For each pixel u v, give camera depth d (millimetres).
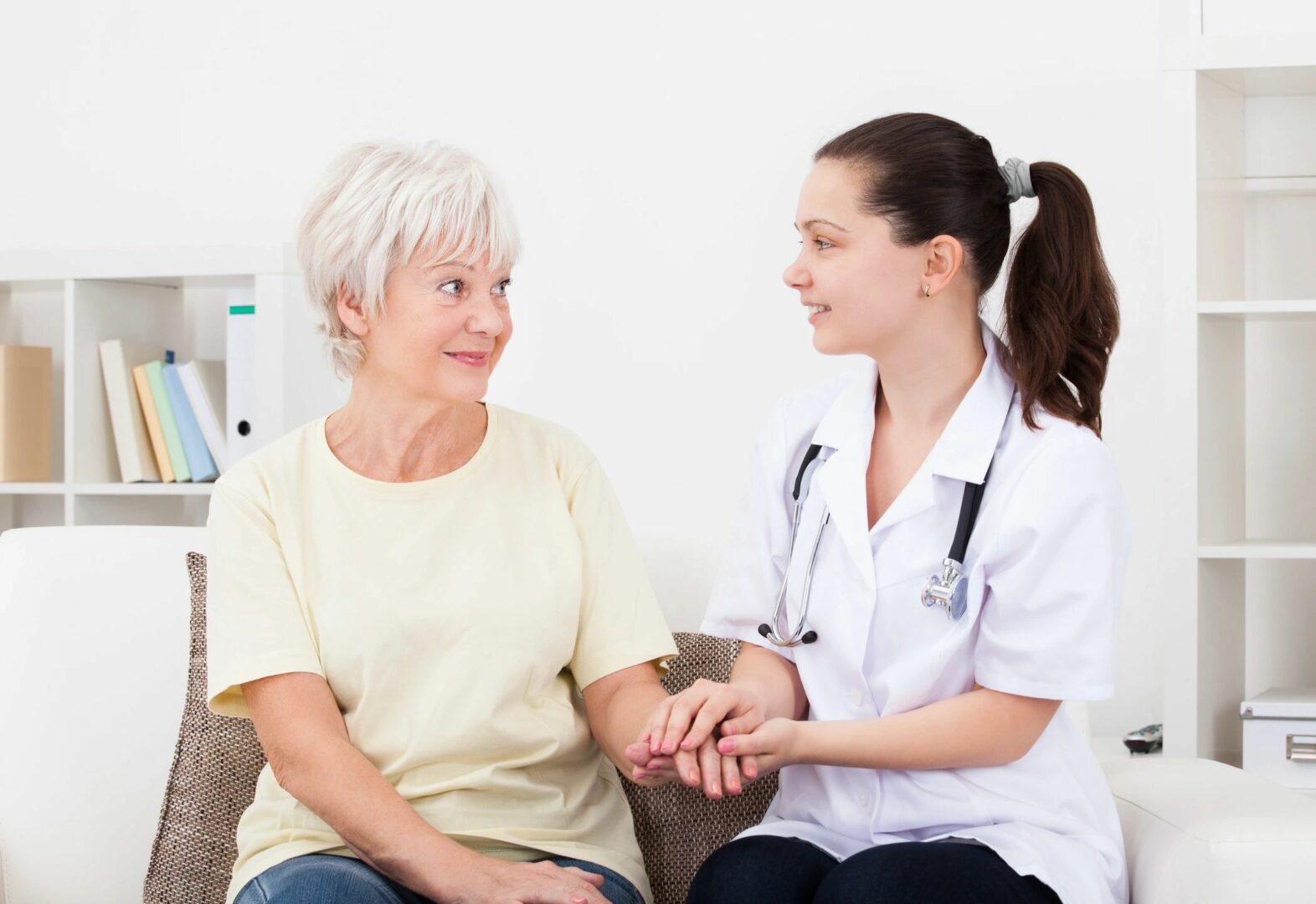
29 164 2908
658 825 1612
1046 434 1336
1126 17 2318
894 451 1424
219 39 2811
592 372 2553
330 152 2746
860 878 1151
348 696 1447
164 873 1576
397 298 1429
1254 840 1253
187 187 2836
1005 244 1397
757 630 1482
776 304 2475
